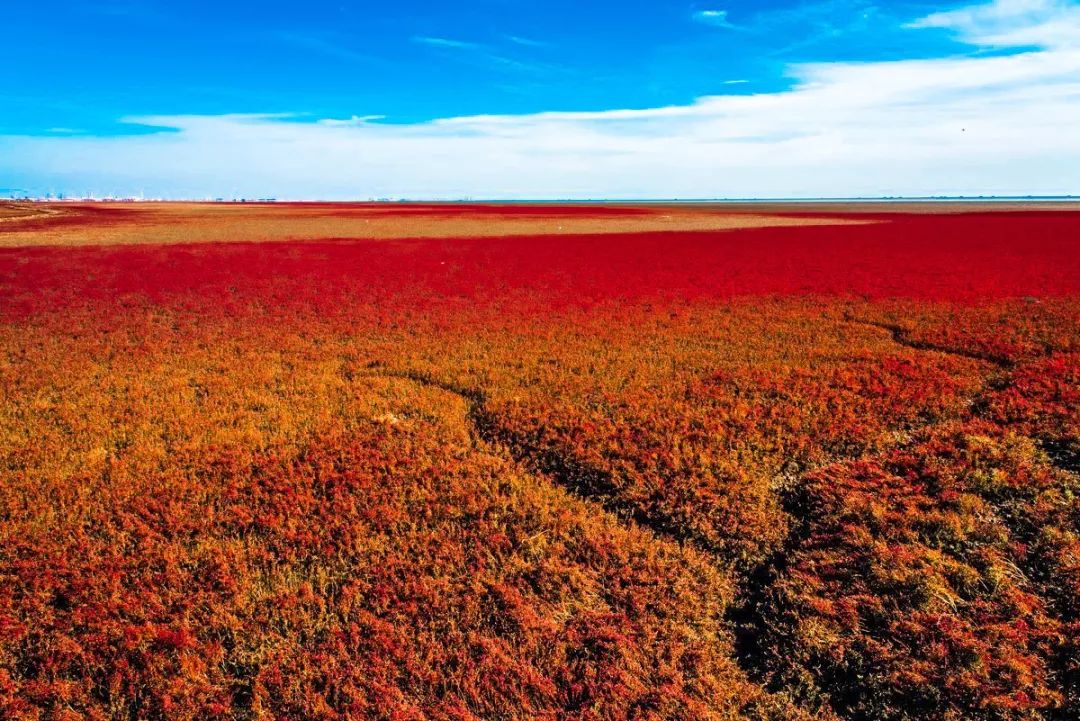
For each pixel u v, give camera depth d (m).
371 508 9.18
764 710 5.78
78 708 5.86
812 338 18.94
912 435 11.45
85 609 7.00
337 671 6.24
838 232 56.06
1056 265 32.19
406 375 15.84
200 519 8.83
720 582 7.61
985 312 21.62
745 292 26.97
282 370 15.89
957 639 6.15
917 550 7.67
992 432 11.12
